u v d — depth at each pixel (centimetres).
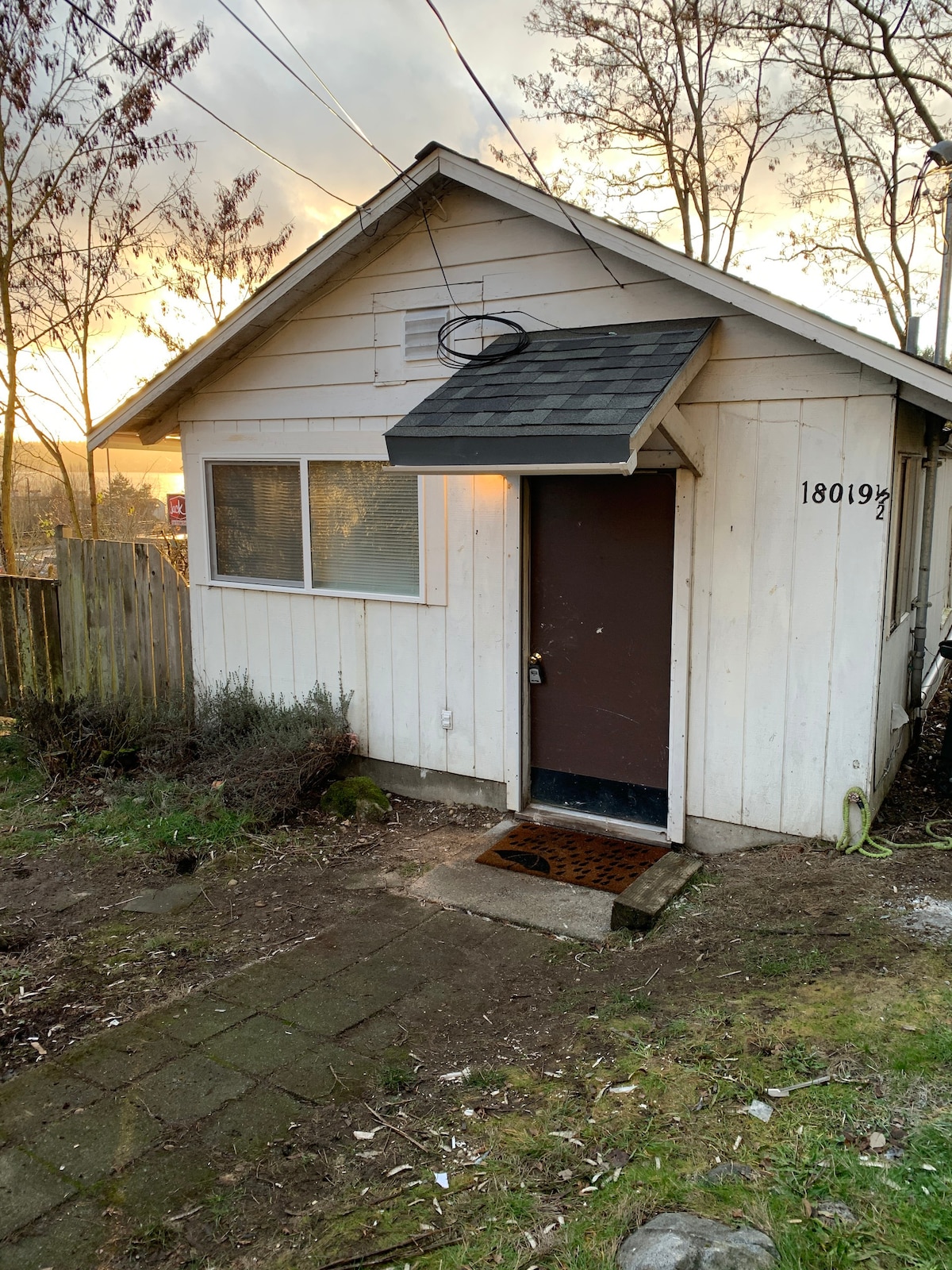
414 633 652
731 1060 307
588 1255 226
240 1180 276
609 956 423
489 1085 319
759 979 368
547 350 529
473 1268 229
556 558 588
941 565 963
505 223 572
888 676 525
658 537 547
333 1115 309
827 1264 214
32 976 421
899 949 374
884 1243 220
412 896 507
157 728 738
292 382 686
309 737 663
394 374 634
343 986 407
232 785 649
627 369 462
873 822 516
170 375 697
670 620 547
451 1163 276
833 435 471
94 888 528
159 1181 278
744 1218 231
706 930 428
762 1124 271
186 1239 253
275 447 703
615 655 573
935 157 694
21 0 983
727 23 1369
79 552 823
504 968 420
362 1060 344
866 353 430
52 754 716
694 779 541
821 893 443
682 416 476
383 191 574
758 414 491
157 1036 366
